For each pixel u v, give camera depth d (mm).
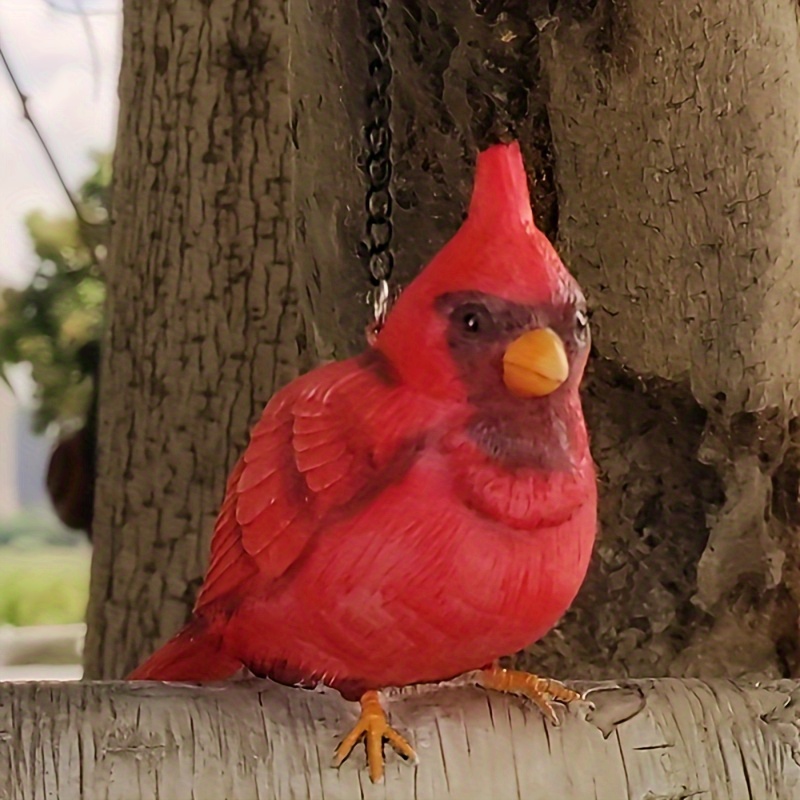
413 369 473
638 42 597
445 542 466
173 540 895
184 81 907
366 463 470
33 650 1872
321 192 652
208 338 896
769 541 653
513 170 475
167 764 482
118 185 942
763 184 601
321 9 635
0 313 1167
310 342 727
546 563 470
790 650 658
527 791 495
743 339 623
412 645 472
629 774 504
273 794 481
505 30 620
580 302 475
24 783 477
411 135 644
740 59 589
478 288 467
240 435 888
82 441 1098
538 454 468
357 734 486
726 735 517
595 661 665
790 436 647
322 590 471
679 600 661
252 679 500
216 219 898
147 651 893
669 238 619
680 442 661
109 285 946
